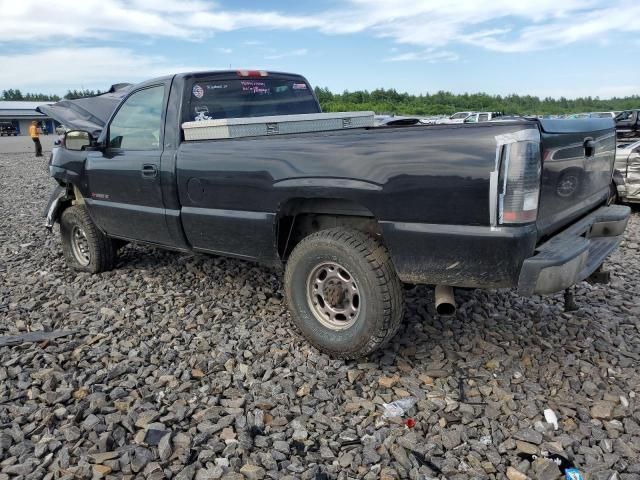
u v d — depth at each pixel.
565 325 3.93
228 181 3.79
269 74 5.06
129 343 3.79
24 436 2.73
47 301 4.76
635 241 6.49
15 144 38.03
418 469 2.47
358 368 3.37
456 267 2.89
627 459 2.52
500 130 2.70
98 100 7.21
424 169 2.87
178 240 4.39
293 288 3.52
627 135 19.03
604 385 3.13
